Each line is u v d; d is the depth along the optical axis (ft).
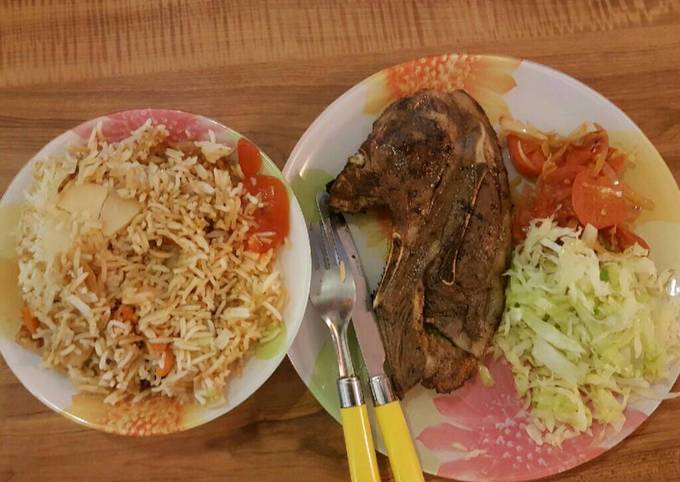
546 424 1.33
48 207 1.17
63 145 1.21
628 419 1.33
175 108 1.44
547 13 1.54
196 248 1.19
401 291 1.29
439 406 1.35
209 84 1.46
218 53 1.48
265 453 1.31
